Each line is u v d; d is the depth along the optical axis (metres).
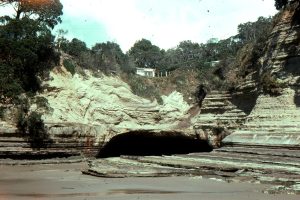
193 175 36.19
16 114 54.09
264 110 51.94
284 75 51.72
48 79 62.69
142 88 76.50
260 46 61.28
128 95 71.12
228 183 31.19
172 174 36.75
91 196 24.86
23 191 27.61
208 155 51.03
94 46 79.44
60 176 38.34
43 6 68.88
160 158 52.12
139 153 73.44
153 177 35.59
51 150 55.19
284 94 50.41
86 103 65.69
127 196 24.75
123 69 78.88
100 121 66.31
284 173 33.81
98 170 39.09
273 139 46.94
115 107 68.19
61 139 56.00
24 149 52.97
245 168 37.53
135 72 84.00
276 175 32.97
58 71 65.12
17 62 57.38
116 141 67.12
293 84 50.06
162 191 27.11
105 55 75.19
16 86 55.16
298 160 39.44
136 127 68.81
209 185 30.11
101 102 67.56
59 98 62.84
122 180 33.75
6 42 57.50
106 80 70.31
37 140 54.09
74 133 57.25
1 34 58.56
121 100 70.12
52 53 64.81
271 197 24.20
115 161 51.78
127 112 69.19
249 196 24.64
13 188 29.45
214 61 101.38
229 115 63.81
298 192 25.89
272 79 52.28
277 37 54.91
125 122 68.69
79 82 66.62
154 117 71.94
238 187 28.81
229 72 72.00
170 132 66.25
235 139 53.16
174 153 74.62
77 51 70.38
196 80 82.06
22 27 59.72
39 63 62.22
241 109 62.06
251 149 48.41
